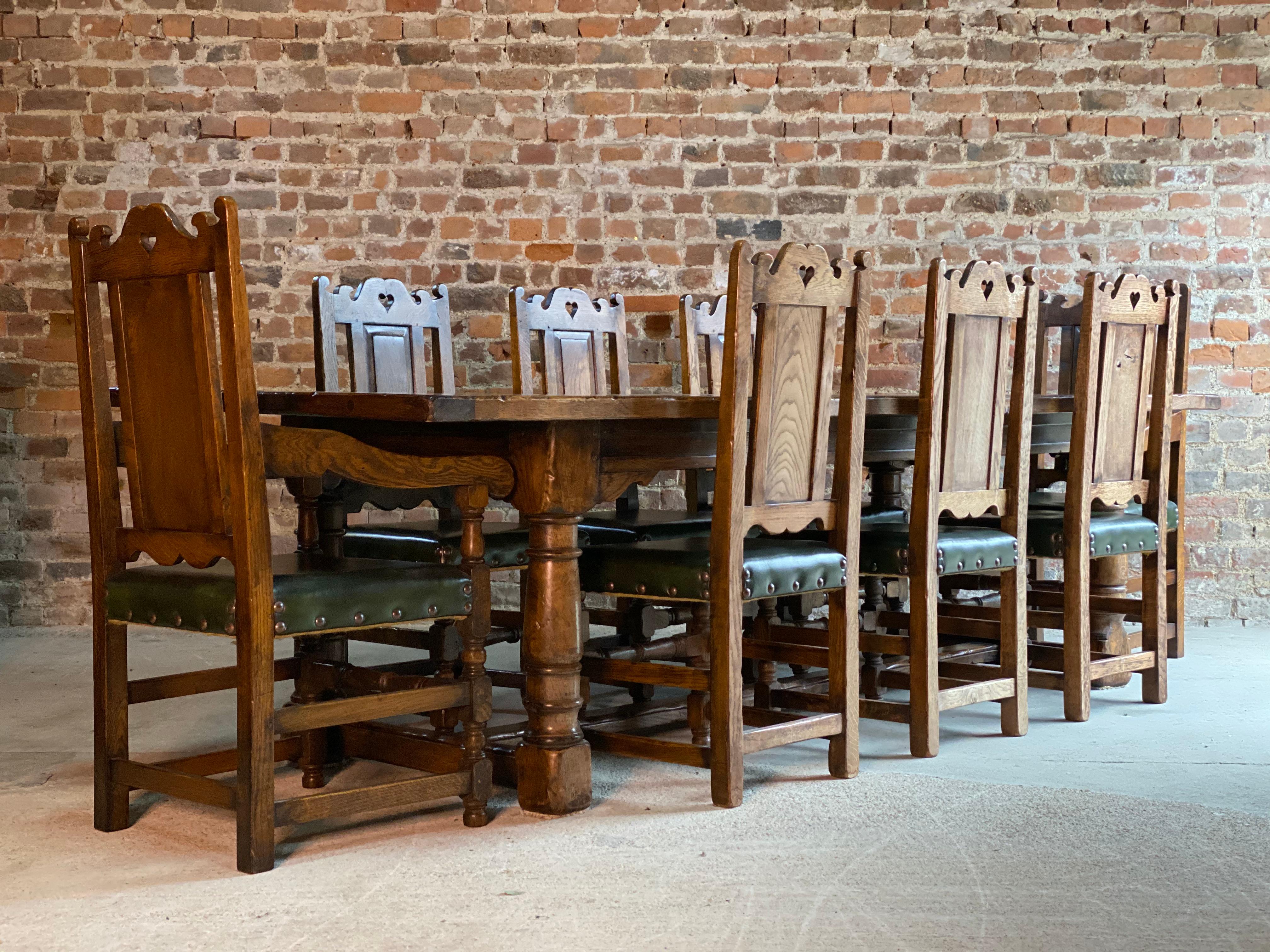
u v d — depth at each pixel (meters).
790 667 4.19
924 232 5.02
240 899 2.11
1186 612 5.06
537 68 4.96
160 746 3.14
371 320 3.63
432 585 2.41
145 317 2.30
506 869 2.25
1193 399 4.08
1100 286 3.39
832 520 2.83
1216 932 1.96
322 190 4.94
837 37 4.98
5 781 2.84
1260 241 4.98
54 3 4.85
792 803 2.65
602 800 2.69
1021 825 2.50
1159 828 2.48
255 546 2.17
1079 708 3.42
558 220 4.99
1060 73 5.00
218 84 4.90
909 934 1.96
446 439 2.73
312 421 3.18
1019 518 3.27
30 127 4.86
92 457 2.45
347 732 2.84
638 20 4.96
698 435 2.83
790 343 2.67
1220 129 4.98
